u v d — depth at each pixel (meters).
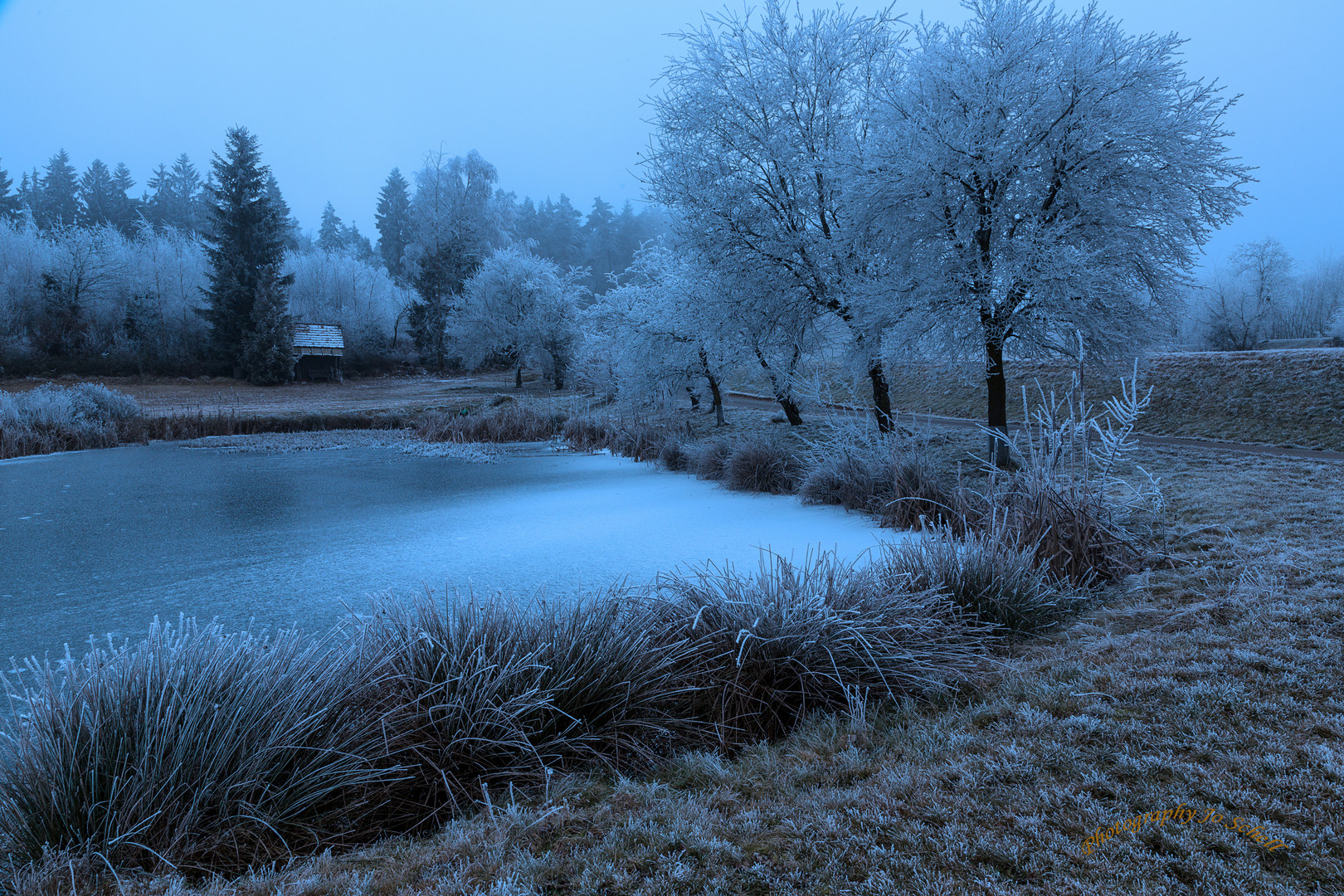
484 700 3.03
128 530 9.77
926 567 4.84
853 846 2.15
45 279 47.03
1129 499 6.48
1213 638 3.68
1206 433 16.27
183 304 51.25
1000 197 11.42
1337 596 4.22
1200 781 2.34
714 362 20.36
